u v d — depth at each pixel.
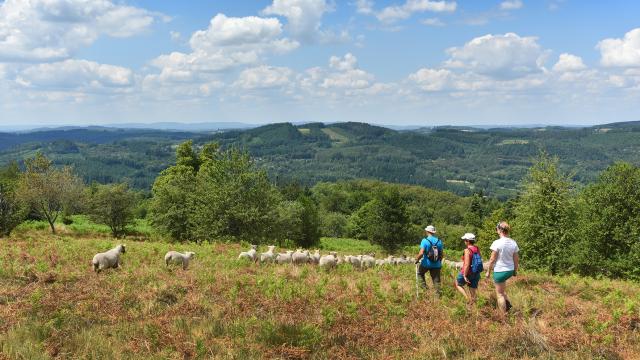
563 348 8.77
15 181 55.66
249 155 39.50
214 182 37.69
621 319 10.38
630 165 28.05
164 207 43.31
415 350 8.48
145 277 12.84
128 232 51.56
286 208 47.94
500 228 10.76
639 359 8.30
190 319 9.41
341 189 175.75
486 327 9.62
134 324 9.09
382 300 11.47
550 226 31.64
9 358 7.43
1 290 10.95
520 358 8.29
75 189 48.03
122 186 49.75
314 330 8.85
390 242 68.88
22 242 22.20
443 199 174.00
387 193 69.81
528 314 10.57
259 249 23.16
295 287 12.05
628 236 26.64
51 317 9.31
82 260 15.85
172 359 7.71
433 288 12.42
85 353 7.75
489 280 14.80
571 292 14.02
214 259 17.42
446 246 98.44
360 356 8.25
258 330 8.90
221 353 7.99
